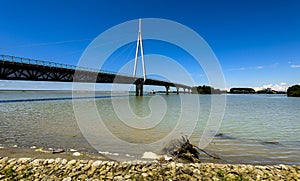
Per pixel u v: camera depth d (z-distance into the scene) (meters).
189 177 4.54
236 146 8.14
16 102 33.84
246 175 4.65
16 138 8.84
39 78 29.70
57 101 37.41
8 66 24.58
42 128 11.45
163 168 4.95
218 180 4.40
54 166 5.03
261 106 34.47
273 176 4.64
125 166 5.02
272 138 9.84
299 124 14.84
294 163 6.21
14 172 4.78
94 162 5.18
